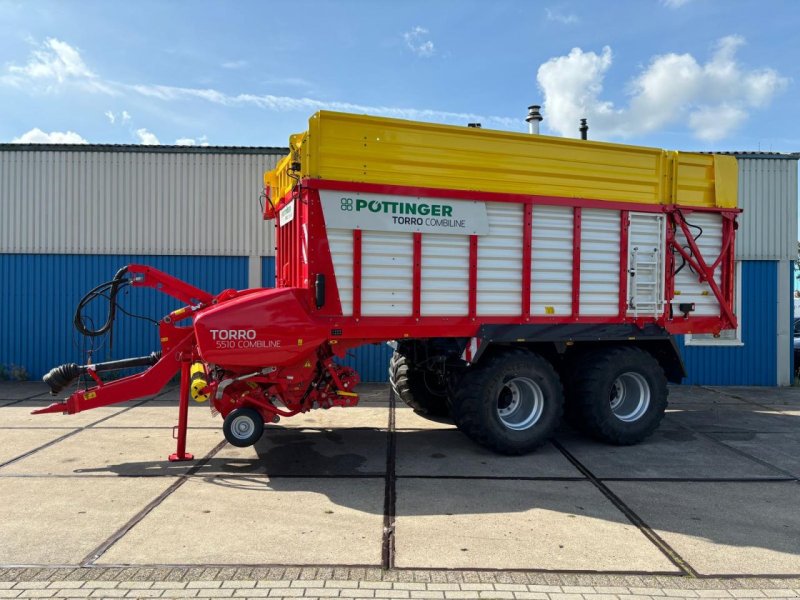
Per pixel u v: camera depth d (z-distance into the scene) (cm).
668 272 652
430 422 743
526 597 317
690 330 667
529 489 491
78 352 1029
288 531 400
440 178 562
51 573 337
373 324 550
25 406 815
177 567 345
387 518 425
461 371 600
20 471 525
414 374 745
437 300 568
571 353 658
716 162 664
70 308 1027
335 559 358
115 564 348
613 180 622
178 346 558
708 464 568
